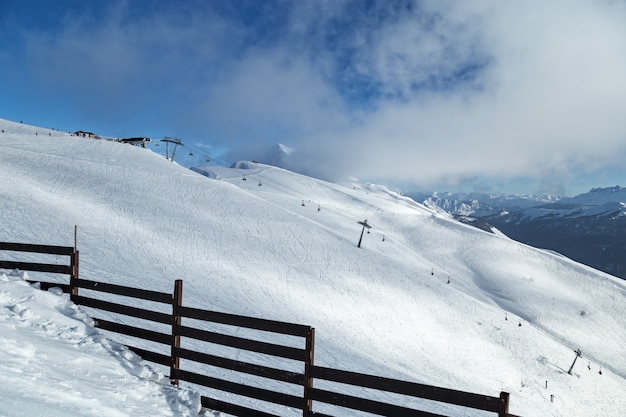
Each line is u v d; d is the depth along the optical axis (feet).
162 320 21.77
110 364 20.08
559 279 364.99
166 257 136.05
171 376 21.36
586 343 264.93
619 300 337.52
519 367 165.37
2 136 296.51
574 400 158.40
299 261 183.52
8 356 16.69
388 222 465.06
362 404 17.13
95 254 109.29
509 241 445.78
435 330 163.94
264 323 19.07
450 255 385.91
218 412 19.86
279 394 18.84
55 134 398.62
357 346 111.65
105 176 226.58
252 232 203.72
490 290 321.11
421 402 60.34
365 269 200.44
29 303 23.82
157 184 238.68
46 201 154.92
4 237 106.01
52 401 13.92
